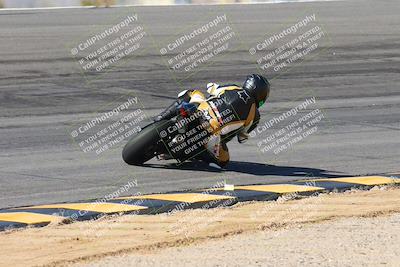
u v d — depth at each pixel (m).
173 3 107.69
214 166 41.03
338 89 64.94
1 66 65.12
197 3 108.44
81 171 39.72
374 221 32.84
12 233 30.55
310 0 112.62
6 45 72.19
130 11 93.56
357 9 105.31
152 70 66.94
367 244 29.28
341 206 35.25
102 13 91.19
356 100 61.44
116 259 27.39
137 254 28.16
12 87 59.25
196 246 29.28
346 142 48.16
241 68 69.88
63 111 53.34
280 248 28.75
